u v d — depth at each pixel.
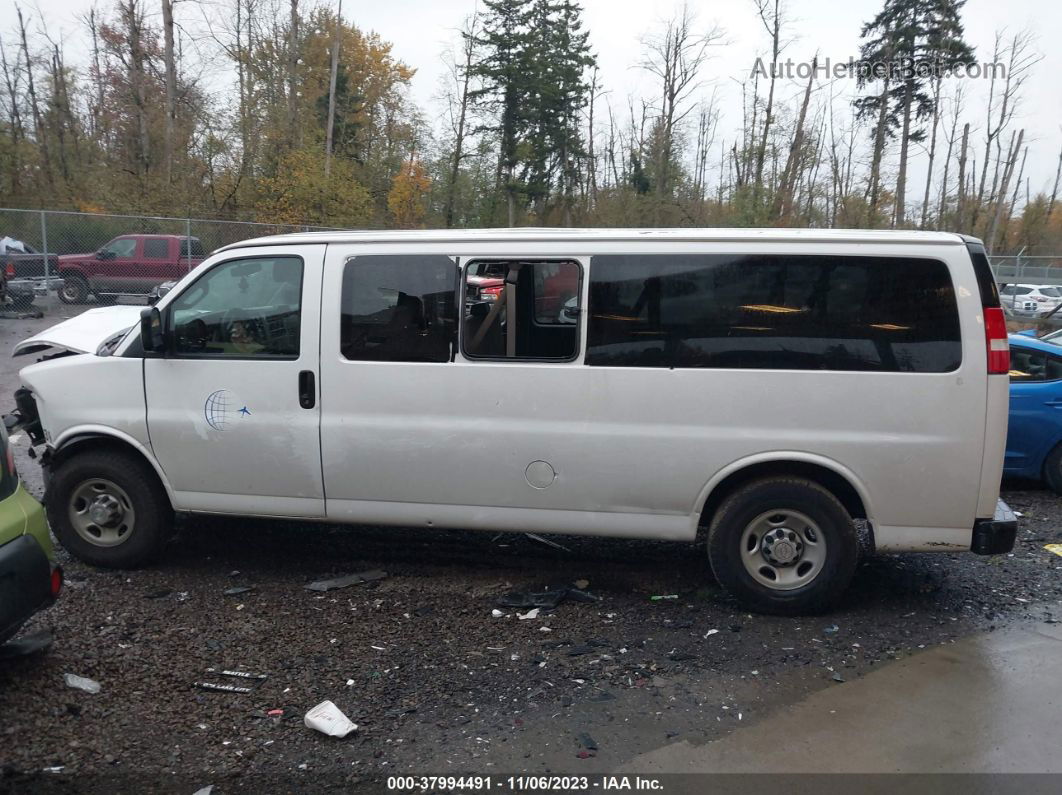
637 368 4.68
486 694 3.91
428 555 5.78
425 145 45.75
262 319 5.05
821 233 4.62
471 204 45.69
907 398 4.49
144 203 28.14
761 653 4.34
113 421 5.21
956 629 4.66
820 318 4.55
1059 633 4.62
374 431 4.92
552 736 3.55
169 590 5.10
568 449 4.76
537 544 6.02
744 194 33.81
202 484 5.20
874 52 42.69
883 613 4.88
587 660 4.25
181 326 5.15
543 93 45.09
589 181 50.31
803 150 40.41
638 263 4.69
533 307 5.06
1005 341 4.47
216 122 33.19
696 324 4.64
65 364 5.33
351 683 4.00
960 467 4.48
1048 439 7.54
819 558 4.71
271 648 4.36
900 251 4.50
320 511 5.12
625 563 5.67
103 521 5.30
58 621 4.60
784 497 4.66
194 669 4.11
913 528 4.59
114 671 4.05
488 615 4.81
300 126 35.16
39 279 19.42
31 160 33.53
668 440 4.67
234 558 5.67
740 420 4.62
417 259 4.86
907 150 42.56
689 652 4.35
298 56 37.75
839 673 4.13
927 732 3.60
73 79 38.50
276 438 5.04
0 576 3.56
